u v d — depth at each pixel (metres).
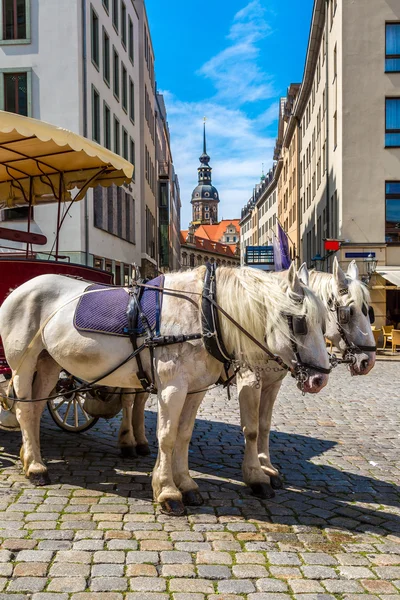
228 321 4.47
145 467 5.79
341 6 24.23
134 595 3.26
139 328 4.62
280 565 3.66
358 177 24.08
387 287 22.88
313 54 34.28
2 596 3.21
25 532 4.07
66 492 4.96
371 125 24.00
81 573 3.49
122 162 6.85
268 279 4.47
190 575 3.50
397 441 7.19
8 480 5.26
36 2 23.83
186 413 4.83
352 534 4.20
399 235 24.12
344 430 7.79
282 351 4.27
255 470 5.03
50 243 23.17
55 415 7.38
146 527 4.22
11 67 24.00
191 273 4.84
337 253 24.52
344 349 5.73
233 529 4.23
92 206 24.88
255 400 4.99
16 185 8.34
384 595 3.32
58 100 23.92
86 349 4.79
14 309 5.33
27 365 5.25
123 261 31.92
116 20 31.48
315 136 35.78
